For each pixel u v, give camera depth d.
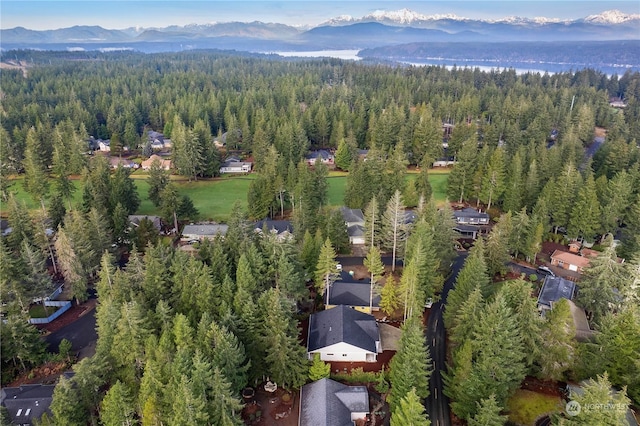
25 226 75.06
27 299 59.91
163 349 44.81
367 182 99.75
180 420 38.72
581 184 90.69
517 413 46.97
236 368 46.31
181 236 90.12
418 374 44.94
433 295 65.75
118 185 92.69
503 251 72.44
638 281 58.25
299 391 50.56
